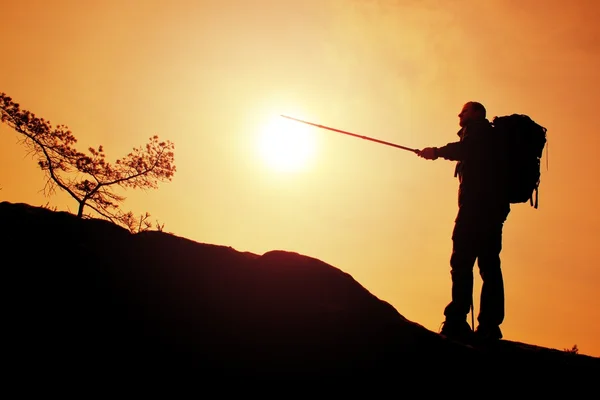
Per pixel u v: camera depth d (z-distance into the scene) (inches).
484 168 222.2
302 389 142.8
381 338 169.8
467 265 219.3
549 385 180.2
